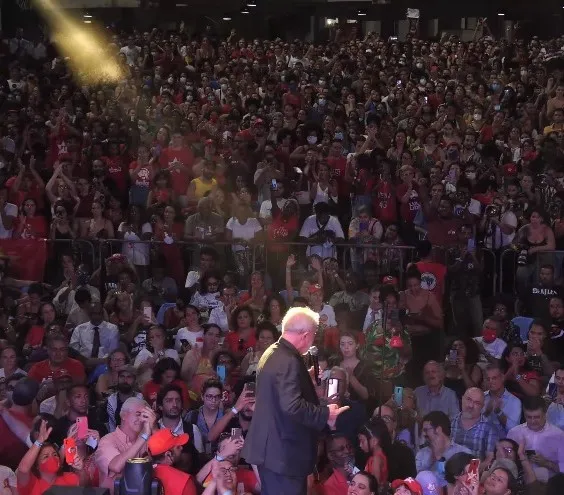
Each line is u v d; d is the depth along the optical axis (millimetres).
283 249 14680
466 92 23547
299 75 26031
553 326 12328
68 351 12133
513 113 22656
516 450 9477
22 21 32656
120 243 14812
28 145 19906
